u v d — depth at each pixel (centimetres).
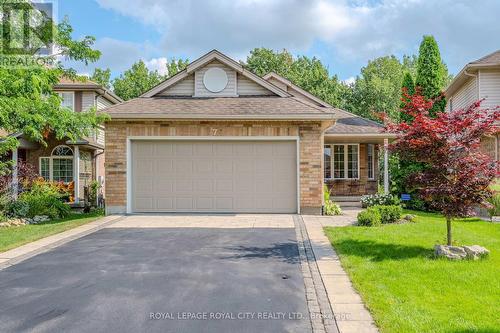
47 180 1777
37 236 930
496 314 437
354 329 409
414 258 678
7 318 453
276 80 1816
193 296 519
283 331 414
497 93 1653
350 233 908
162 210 1275
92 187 1748
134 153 1278
